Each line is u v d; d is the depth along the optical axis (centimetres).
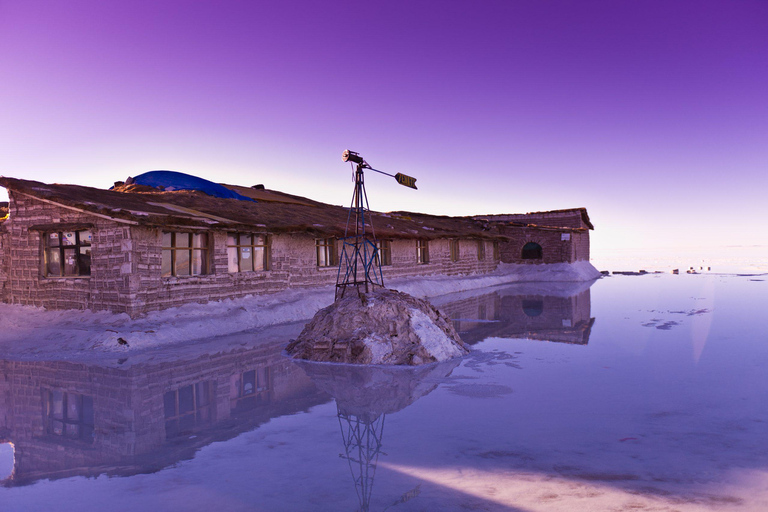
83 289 1092
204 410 539
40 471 382
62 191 1152
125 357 833
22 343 931
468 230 2756
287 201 2280
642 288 2152
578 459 383
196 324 1062
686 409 509
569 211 3186
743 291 1869
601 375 668
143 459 403
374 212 2469
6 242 1228
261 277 1386
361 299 848
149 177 1883
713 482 338
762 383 610
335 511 304
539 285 2544
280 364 776
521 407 527
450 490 332
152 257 1072
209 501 324
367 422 488
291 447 423
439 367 734
